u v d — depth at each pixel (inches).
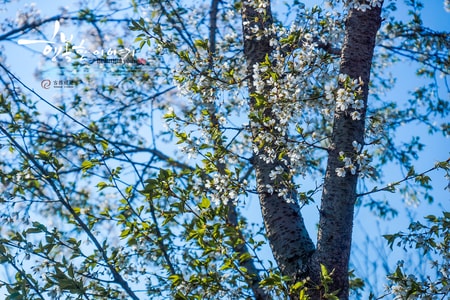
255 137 262.5
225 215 255.4
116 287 271.4
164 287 285.4
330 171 246.1
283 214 255.6
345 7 259.4
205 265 261.9
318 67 262.7
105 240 270.5
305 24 277.3
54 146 450.0
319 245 241.8
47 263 265.0
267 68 259.8
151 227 269.9
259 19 291.1
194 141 266.1
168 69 440.5
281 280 230.1
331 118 273.4
